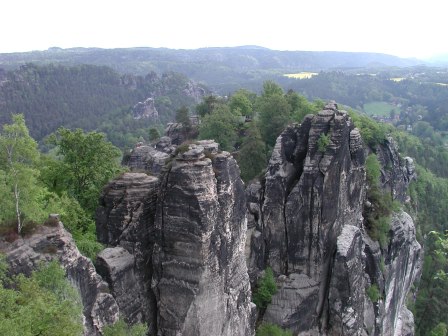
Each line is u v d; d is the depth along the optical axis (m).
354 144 69.56
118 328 35.47
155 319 42.50
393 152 107.19
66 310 27.72
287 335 59.59
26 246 31.05
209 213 39.19
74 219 48.44
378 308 71.44
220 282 41.38
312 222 64.25
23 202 33.19
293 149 67.94
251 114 113.19
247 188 69.44
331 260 64.25
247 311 47.34
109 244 43.88
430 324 106.06
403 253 84.12
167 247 40.50
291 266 66.00
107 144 63.06
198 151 40.53
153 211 43.41
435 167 199.25
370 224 77.12
